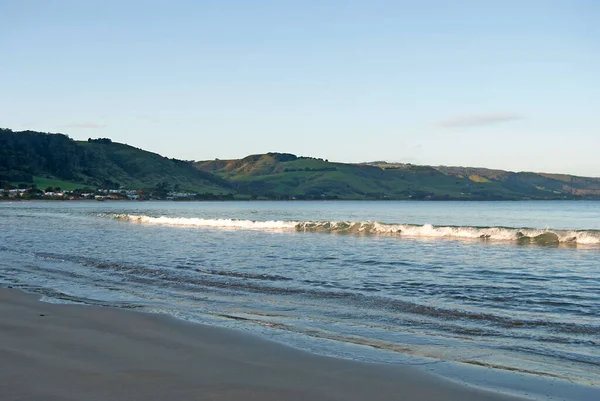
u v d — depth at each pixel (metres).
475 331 9.34
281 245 25.69
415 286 13.96
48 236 32.59
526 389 6.46
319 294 12.89
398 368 7.24
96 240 29.30
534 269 16.92
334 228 37.22
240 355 7.82
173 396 6.12
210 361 7.51
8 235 33.62
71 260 19.94
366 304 11.69
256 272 16.55
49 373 6.91
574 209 121.94
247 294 12.95
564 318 10.25
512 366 7.37
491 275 15.77
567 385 6.59
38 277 15.85
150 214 82.38
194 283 14.58
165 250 23.48
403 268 17.36
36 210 97.38
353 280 14.98
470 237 30.20
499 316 10.43
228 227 42.06
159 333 9.05
